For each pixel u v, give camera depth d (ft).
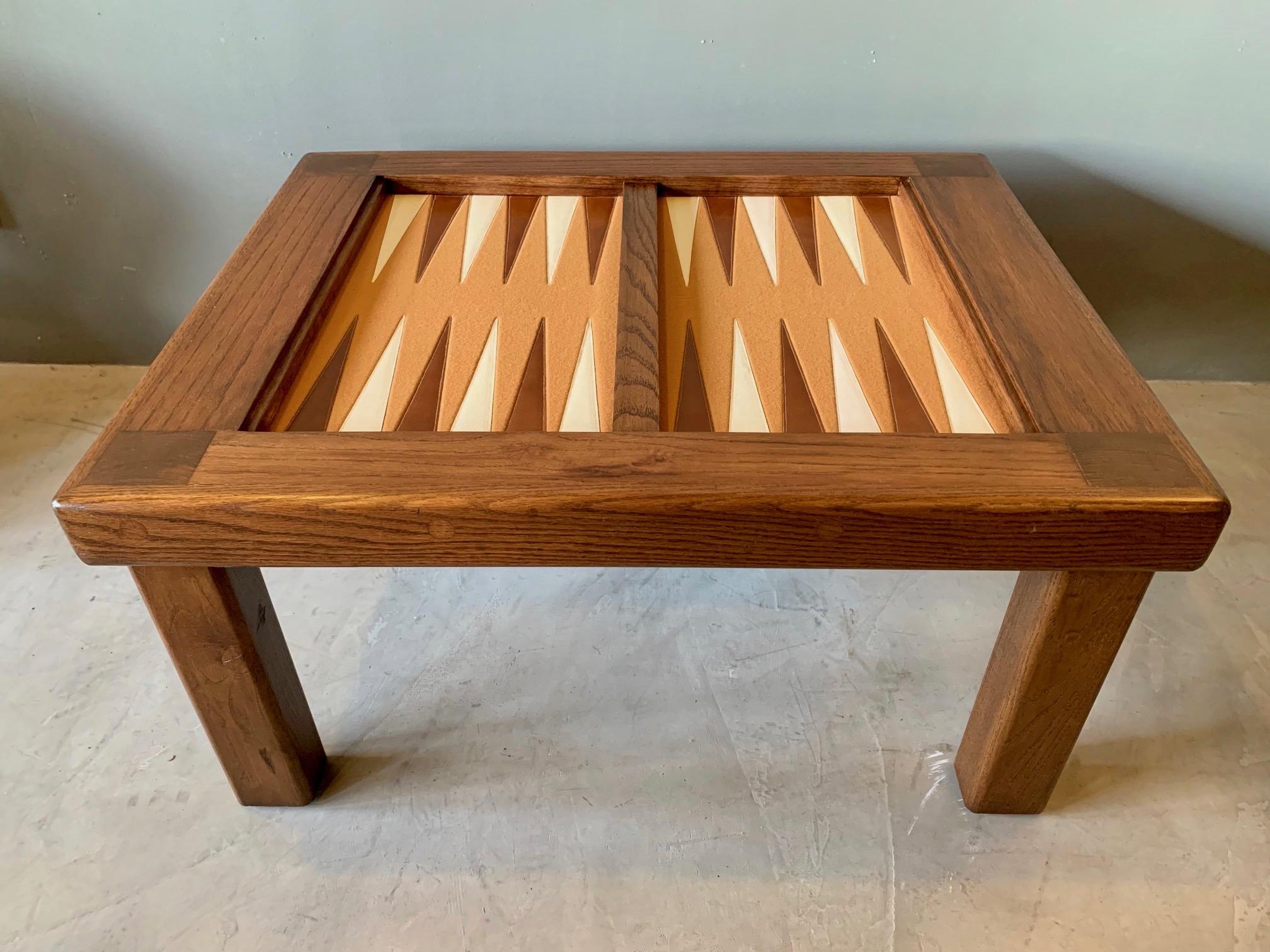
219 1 3.81
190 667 2.82
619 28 3.85
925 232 3.41
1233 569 4.22
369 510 2.29
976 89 4.03
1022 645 2.80
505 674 3.82
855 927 3.02
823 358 2.92
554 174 3.70
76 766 3.47
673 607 4.11
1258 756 3.50
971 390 2.79
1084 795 3.38
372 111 4.15
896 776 3.45
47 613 4.04
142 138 4.26
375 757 3.51
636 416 2.55
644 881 3.14
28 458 4.74
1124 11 3.78
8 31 3.91
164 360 2.71
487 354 2.92
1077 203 4.39
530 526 2.33
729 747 3.54
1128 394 2.60
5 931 2.99
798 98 4.07
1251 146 4.15
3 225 4.56
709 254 3.41
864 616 4.07
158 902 3.08
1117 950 2.96
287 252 3.19
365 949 2.97
